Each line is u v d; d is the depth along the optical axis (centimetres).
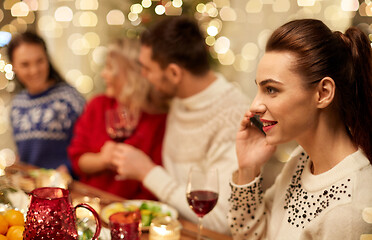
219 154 157
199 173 114
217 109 162
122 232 98
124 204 145
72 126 239
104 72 213
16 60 231
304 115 88
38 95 241
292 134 90
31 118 239
